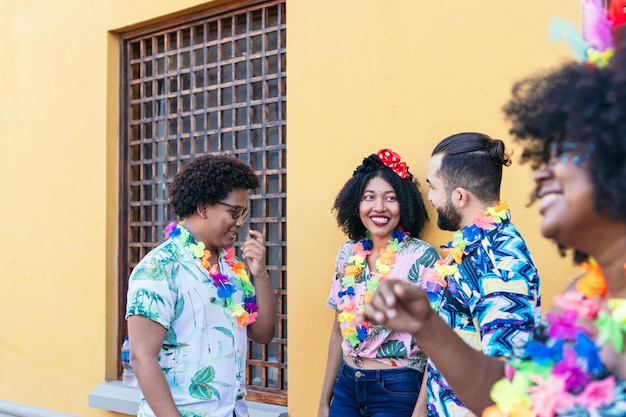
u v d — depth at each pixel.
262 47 3.41
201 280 2.27
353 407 2.59
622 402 1.08
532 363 1.24
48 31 4.22
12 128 4.40
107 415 3.84
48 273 4.18
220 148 3.57
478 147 2.12
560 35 1.23
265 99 3.40
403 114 2.87
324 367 3.05
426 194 2.80
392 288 1.22
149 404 2.07
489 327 1.81
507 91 2.62
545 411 1.13
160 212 3.90
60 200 4.14
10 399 4.35
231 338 2.32
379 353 2.52
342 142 3.04
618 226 1.11
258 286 2.59
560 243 1.19
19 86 4.36
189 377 2.20
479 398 1.31
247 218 3.53
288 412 3.16
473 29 2.71
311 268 3.11
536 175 1.18
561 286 2.48
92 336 3.95
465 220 2.12
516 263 1.85
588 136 1.06
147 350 2.10
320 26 3.12
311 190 3.12
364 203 2.65
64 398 4.07
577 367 1.15
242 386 2.40
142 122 3.93
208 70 3.64
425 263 2.55
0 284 4.45
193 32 3.70
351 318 2.57
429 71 2.81
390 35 2.92
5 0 4.45
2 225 4.45
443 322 1.29
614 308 1.12
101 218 3.93
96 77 3.99
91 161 4.00
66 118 4.12
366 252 2.72
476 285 1.92
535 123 1.18
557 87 1.14
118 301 3.95
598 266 1.20
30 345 4.26
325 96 3.10
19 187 4.36
